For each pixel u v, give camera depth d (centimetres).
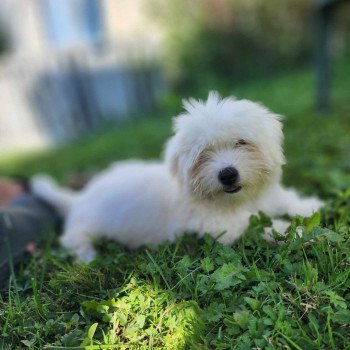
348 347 26
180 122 39
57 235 52
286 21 164
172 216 42
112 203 46
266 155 38
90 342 29
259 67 164
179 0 163
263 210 41
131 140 114
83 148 122
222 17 159
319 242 33
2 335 31
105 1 172
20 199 56
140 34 168
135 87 169
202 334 29
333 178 51
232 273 31
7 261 41
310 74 141
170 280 33
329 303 29
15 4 179
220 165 36
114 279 35
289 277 31
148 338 30
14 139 169
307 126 79
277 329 27
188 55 159
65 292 35
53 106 168
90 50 167
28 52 183
